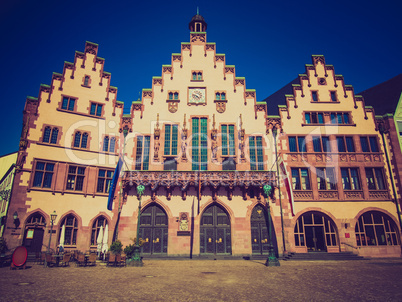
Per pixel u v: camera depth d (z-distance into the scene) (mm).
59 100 24812
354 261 21000
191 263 19797
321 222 24703
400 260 21672
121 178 24266
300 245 24016
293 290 10719
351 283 12117
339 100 27703
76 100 25547
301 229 24484
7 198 23438
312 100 27594
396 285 11680
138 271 15641
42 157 23047
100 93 26750
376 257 23484
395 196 25078
